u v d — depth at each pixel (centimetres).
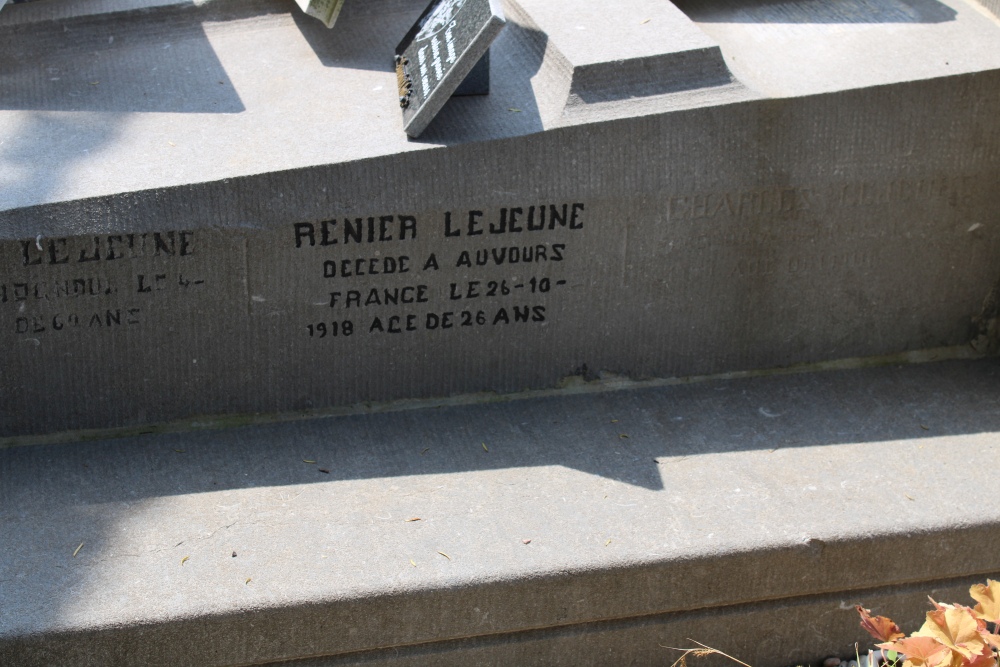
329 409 329
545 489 296
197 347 313
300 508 288
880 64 325
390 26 380
